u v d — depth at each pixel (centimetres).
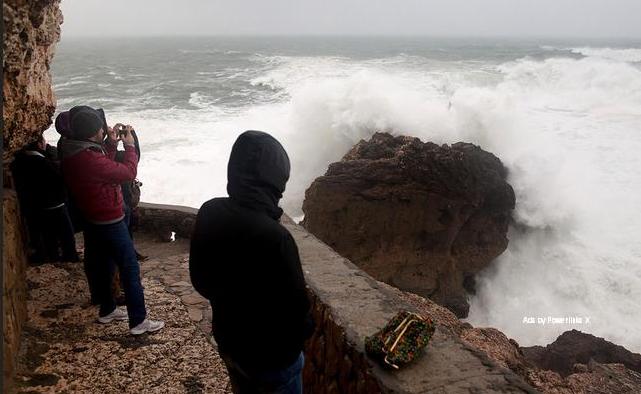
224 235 206
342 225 1234
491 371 247
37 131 490
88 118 362
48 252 513
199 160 1766
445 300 1226
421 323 259
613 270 1277
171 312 448
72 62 6906
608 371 624
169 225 665
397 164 1217
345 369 271
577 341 848
